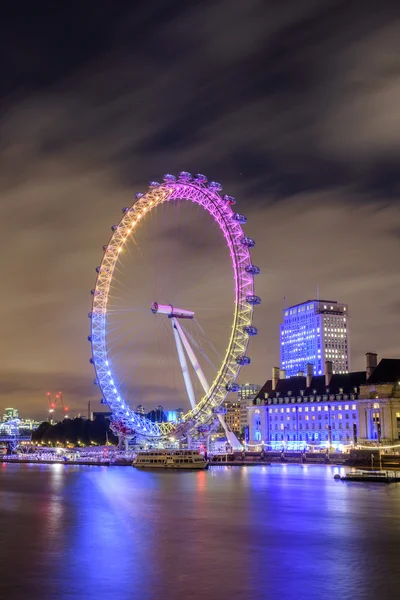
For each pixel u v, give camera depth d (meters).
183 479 188.88
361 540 87.62
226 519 106.38
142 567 72.62
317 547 83.12
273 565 73.50
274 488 155.75
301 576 68.81
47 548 82.94
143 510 118.12
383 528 96.56
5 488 164.88
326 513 111.69
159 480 187.25
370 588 64.44
